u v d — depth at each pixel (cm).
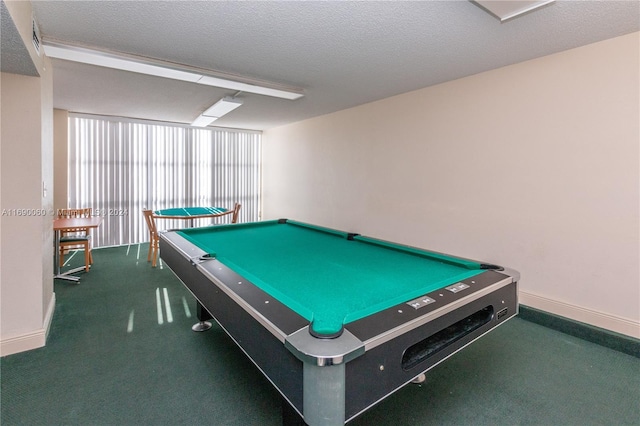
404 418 163
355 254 237
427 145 359
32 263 227
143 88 361
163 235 288
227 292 152
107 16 198
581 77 245
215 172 660
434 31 217
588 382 196
